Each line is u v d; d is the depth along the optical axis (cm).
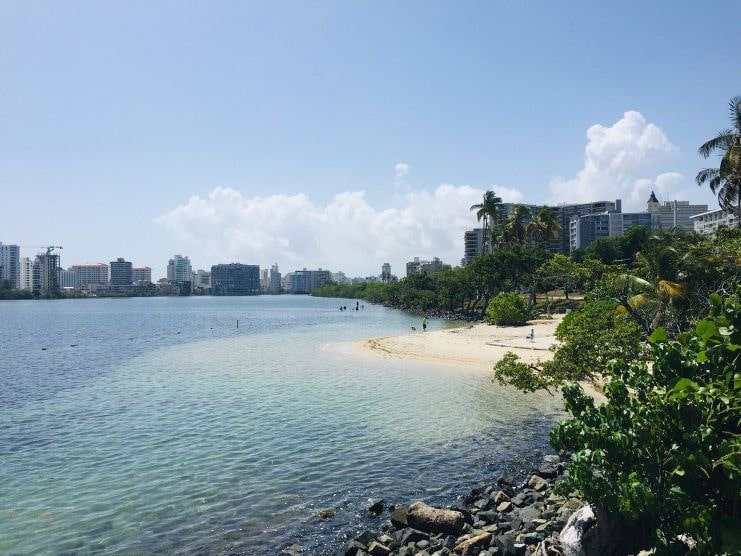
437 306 13150
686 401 881
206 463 2089
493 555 1314
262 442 2347
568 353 2309
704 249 4128
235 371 4356
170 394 3444
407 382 3709
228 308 19712
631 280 4169
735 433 876
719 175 4622
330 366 4503
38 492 1820
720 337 932
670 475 921
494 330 6994
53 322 12206
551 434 1117
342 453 2192
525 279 9538
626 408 1003
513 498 1686
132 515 1642
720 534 811
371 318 11825
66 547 1452
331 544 1455
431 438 2377
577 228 18825
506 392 3322
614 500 942
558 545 1258
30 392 3684
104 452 2248
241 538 1495
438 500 1730
